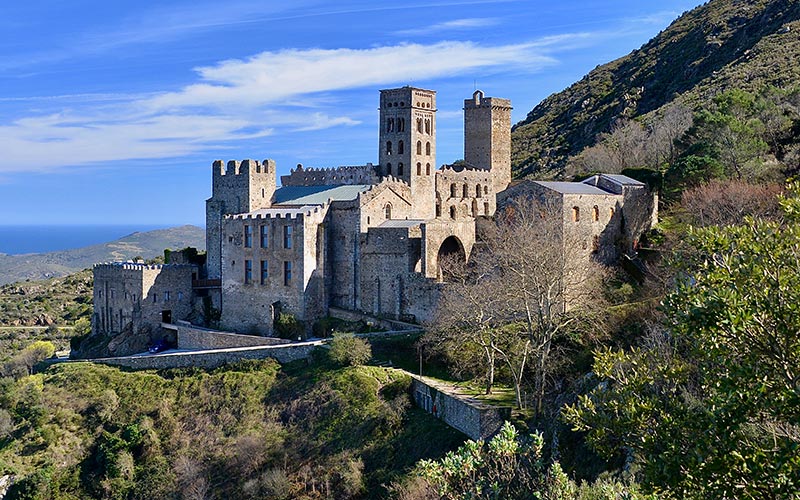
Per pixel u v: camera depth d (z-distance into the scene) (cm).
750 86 15212
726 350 2366
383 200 10150
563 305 7125
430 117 12594
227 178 11481
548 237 7419
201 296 11275
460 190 13162
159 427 8088
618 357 3091
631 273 8412
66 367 9812
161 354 9662
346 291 9956
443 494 3781
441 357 7956
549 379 6500
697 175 8962
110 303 11456
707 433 2388
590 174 12056
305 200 10925
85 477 7712
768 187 7544
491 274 8075
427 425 6669
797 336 2253
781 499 2169
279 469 6806
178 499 6975
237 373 8606
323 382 7812
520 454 4188
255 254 10150
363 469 6456
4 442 8281
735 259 2427
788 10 19188
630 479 3866
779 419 2277
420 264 9212
